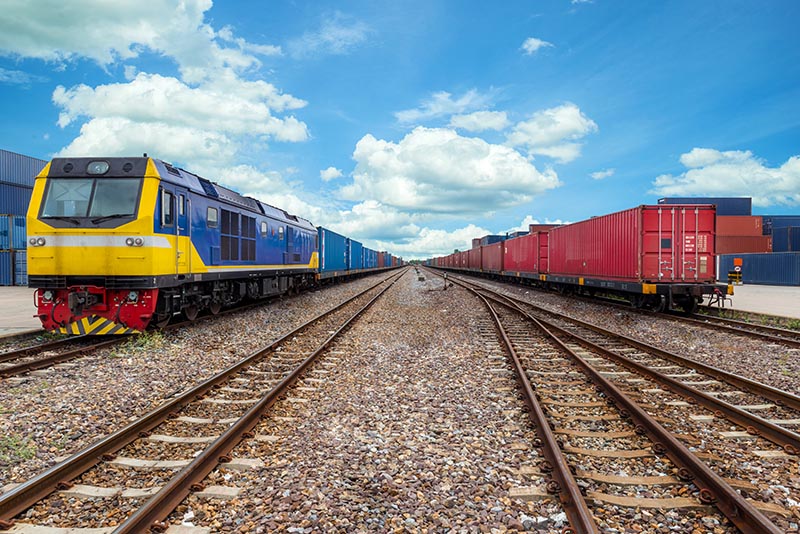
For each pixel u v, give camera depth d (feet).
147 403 20.01
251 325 41.83
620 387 22.90
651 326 44.96
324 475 13.43
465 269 208.95
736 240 147.33
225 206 44.29
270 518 11.14
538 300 73.92
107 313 31.17
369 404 20.16
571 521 10.93
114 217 30.66
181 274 35.35
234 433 15.28
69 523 10.92
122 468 13.67
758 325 43.19
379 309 56.29
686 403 20.33
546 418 18.12
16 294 69.82
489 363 27.71
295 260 71.10
